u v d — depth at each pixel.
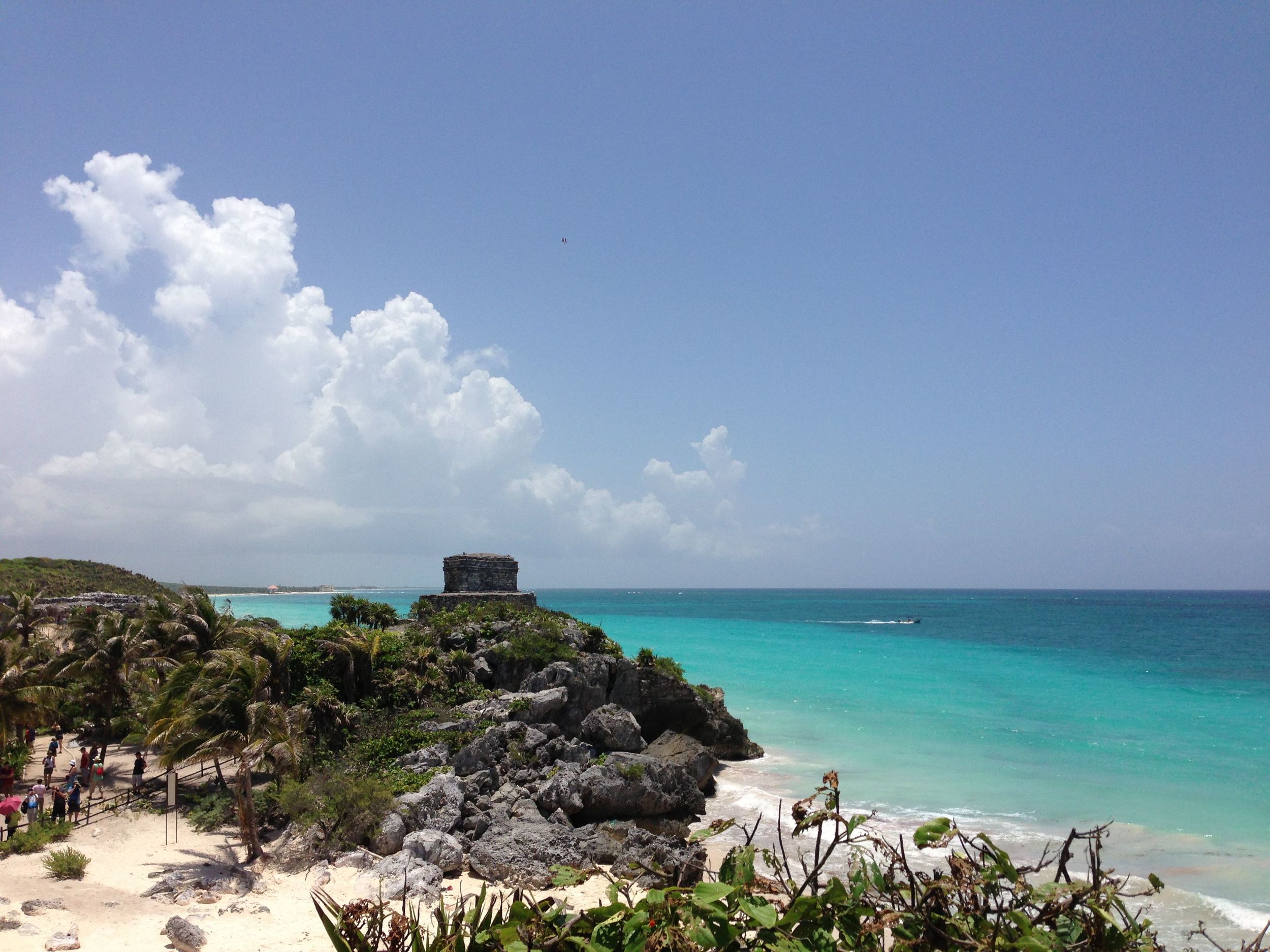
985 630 157.75
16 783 39.94
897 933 5.14
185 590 49.72
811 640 128.88
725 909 5.42
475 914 5.98
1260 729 57.50
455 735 40.66
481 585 63.41
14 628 55.69
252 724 30.53
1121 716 62.56
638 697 52.00
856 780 44.16
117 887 26.75
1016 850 32.69
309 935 23.69
